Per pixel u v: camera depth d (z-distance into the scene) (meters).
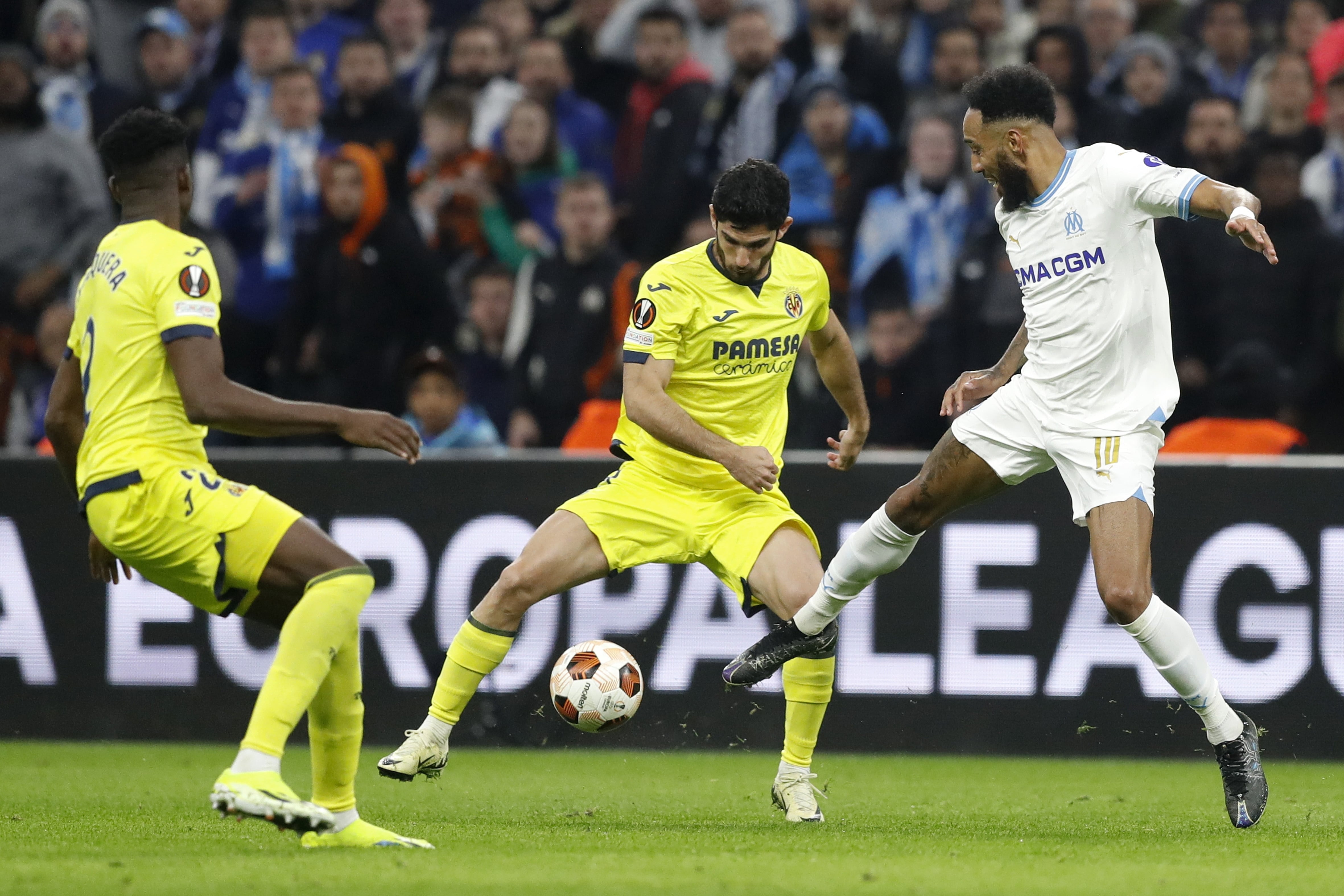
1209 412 31.39
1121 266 17.20
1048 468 18.22
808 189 37.31
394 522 28.39
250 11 42.34
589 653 19.30
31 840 16.08
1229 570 26.83
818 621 18.14
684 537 19.42
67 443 15.86
